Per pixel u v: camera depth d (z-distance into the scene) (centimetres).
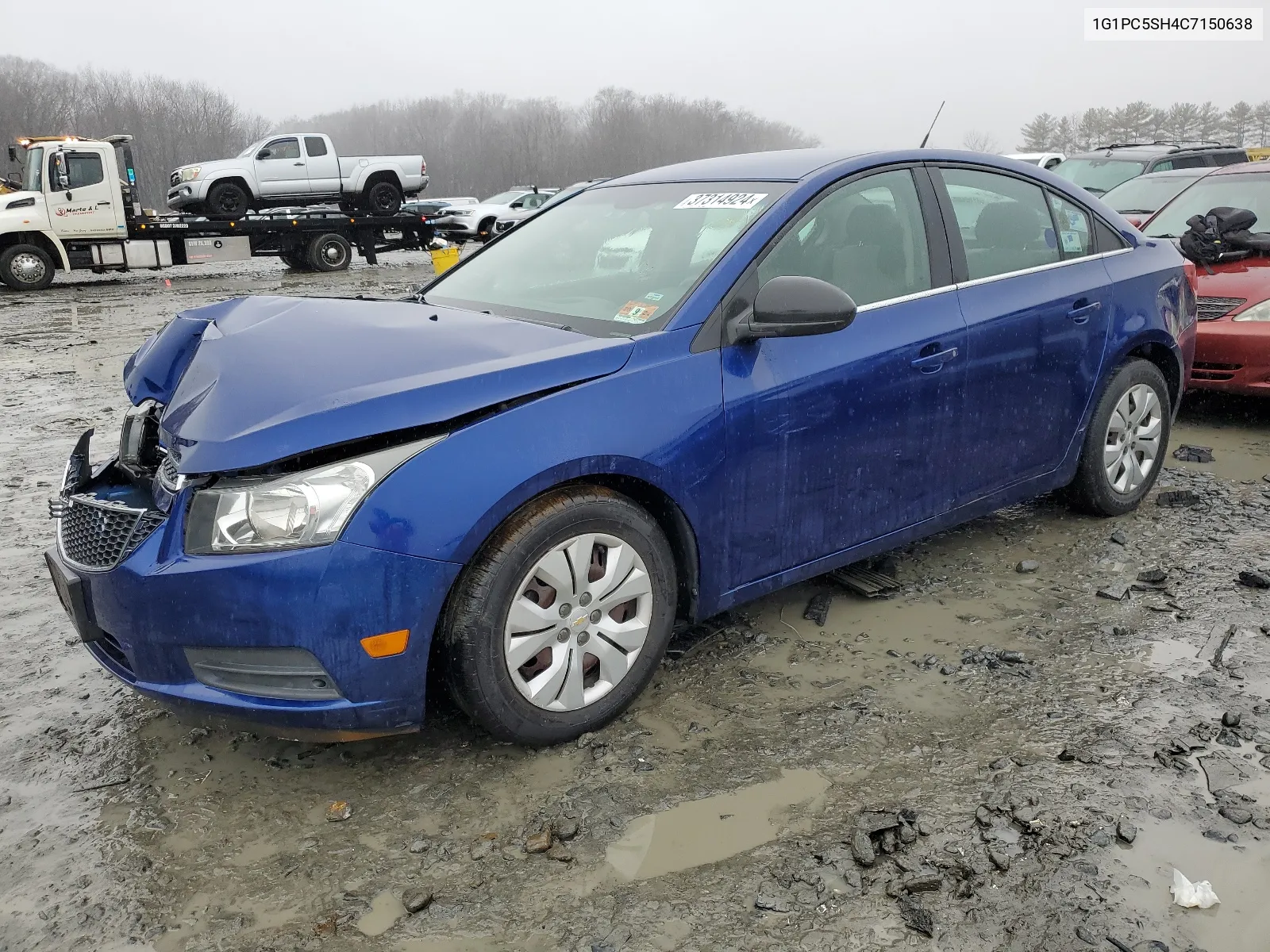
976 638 326
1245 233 620
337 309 300
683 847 226
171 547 236
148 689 245
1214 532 416
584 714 268
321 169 2144
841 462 313
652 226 333
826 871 216
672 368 274
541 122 17200
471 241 2844
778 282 276
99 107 12662
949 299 340
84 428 678
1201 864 214
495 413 247
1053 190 396
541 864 222
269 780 259
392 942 200
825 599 353
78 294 1770
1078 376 388
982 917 200
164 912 211
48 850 232
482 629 244
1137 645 317
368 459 232
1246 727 266
